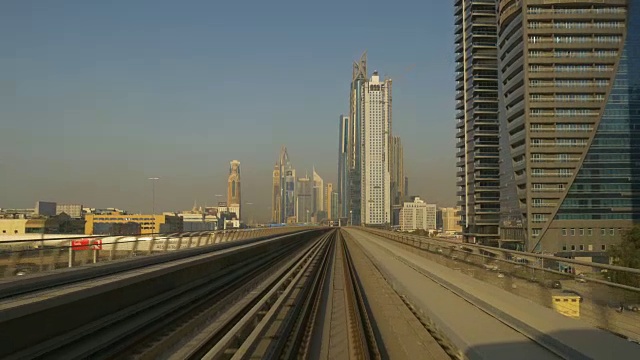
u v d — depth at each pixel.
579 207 92.25
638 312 7.18
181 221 75.75
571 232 92.06
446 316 9.40
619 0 94.06
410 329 11.53
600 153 93.06
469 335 7.80
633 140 93.44
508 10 101.69
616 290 7.73
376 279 21.59
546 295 10.02
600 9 94.12
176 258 17.06
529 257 10.98
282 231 70.25
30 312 7.00
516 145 100.00
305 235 68.38
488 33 125.81
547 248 91.81
